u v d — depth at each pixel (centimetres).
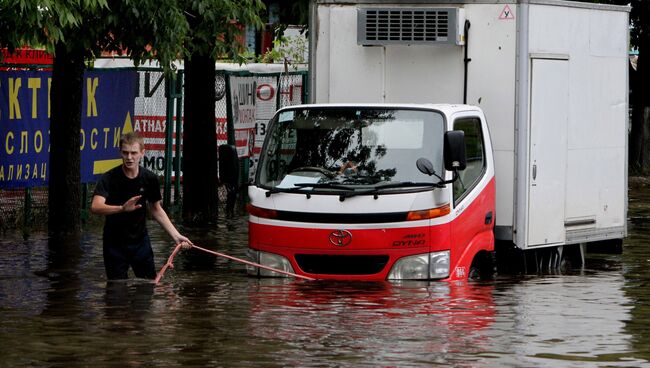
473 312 1420
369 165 1644
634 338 1271
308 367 1115
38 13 1636
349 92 1830
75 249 2053
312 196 1628
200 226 2508
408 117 1662
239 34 2227
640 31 4262
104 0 1755
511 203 1788
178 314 1380
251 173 3086
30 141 2425
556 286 1669
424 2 1789
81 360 1143
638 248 2227
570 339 1262
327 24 1834
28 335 1257
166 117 2805
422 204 1608
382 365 1126
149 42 1989
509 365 1132
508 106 1780
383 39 1795
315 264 1634
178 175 2827
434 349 1198
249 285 1598
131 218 1593
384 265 1612
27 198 2427
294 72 3238
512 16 1772
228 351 1183
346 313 1392
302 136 1678
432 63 1805
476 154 1712
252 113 3094
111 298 1491
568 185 1900
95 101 2575
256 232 1662
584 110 1933
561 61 1859
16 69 2483
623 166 2059
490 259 1756
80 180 2330
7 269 1789
